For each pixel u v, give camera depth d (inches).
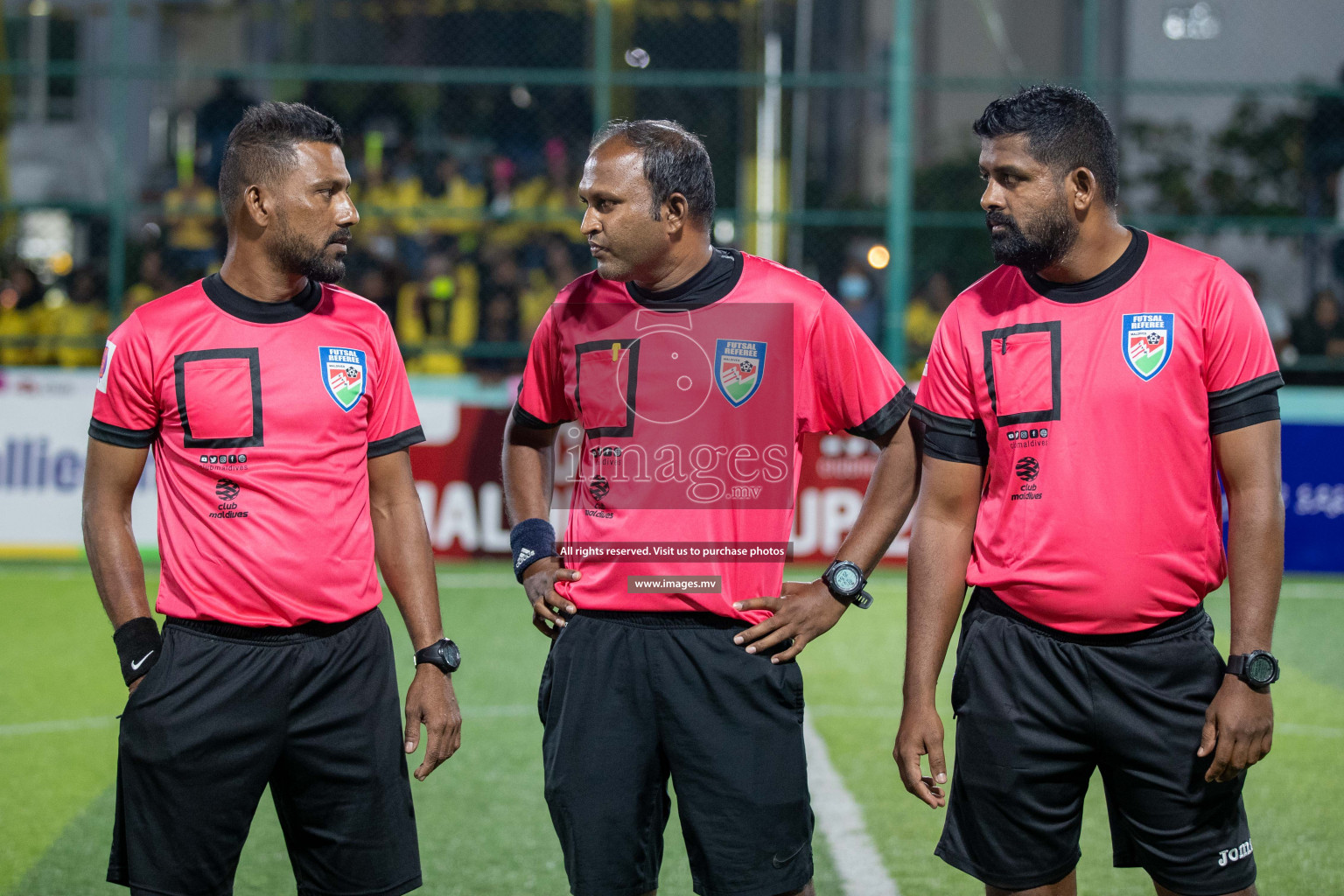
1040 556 374.3
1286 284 1605.6
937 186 1694.1
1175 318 367.2
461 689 856.3
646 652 388.2
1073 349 373.4
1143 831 378.6
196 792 378.3
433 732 406.6
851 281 1433.3
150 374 382.3
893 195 1323.8
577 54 1807.3
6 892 535.2
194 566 381.4
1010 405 379.2
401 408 414.0
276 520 382.0
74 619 1050.1
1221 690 365.1
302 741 386.9
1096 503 369.7
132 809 381.4
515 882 550.9
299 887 405.7
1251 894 379.6
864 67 1847.9
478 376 1350.9
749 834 385.1
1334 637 1025.5
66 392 1278.3
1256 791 664.4
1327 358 1416.1
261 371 383.9
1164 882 379.9
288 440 384.5
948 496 395.2
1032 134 366.0
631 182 378.6
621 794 386.9
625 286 399.5
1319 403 1323.8
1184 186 1637.6
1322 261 1592.0
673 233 386.6
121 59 1355.8
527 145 1683.1
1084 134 367.2
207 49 1950.1
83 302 1455.5
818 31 1818.4
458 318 1434.5
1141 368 367.9
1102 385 370.0
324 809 393.1
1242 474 365.7
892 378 403.9
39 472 1277.1
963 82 1330.0
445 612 1074.1
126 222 1513.3
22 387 1277.1
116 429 386.6
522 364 1376.7
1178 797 371.6
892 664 928.3
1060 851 384.5
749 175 1584.6
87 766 702.5
